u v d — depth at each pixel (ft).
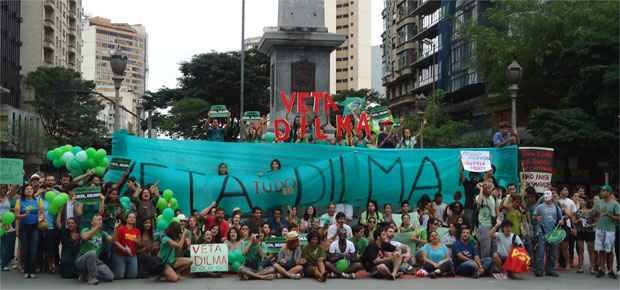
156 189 44.68
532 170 52.06
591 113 116.06
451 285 39.93
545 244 45.78
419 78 260.21
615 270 48.26
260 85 186.09
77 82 204.44
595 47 113.19
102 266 39.70
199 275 42.47
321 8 73.77
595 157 119.44
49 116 199.31
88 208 40.52
